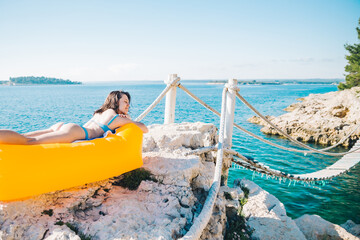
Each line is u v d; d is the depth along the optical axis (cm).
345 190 928
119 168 296
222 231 371
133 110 3484
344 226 664
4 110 3478
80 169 255
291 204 821
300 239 421
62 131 264
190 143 448
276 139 1870
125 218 262
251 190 515
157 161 364
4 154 209
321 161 1310
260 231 426
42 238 218
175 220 274
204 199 362
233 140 1748
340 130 1777
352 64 3550
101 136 303
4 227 210
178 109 3722
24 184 223
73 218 253
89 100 5662
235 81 500
